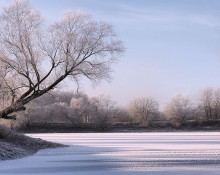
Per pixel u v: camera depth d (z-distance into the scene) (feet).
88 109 303.27
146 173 66.69
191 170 69.26
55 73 113.80
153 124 314.55
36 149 110.32
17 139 115.34
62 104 301.02
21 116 134.31
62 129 290.56
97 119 299.17
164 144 133.90
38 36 111.14
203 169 70.33
